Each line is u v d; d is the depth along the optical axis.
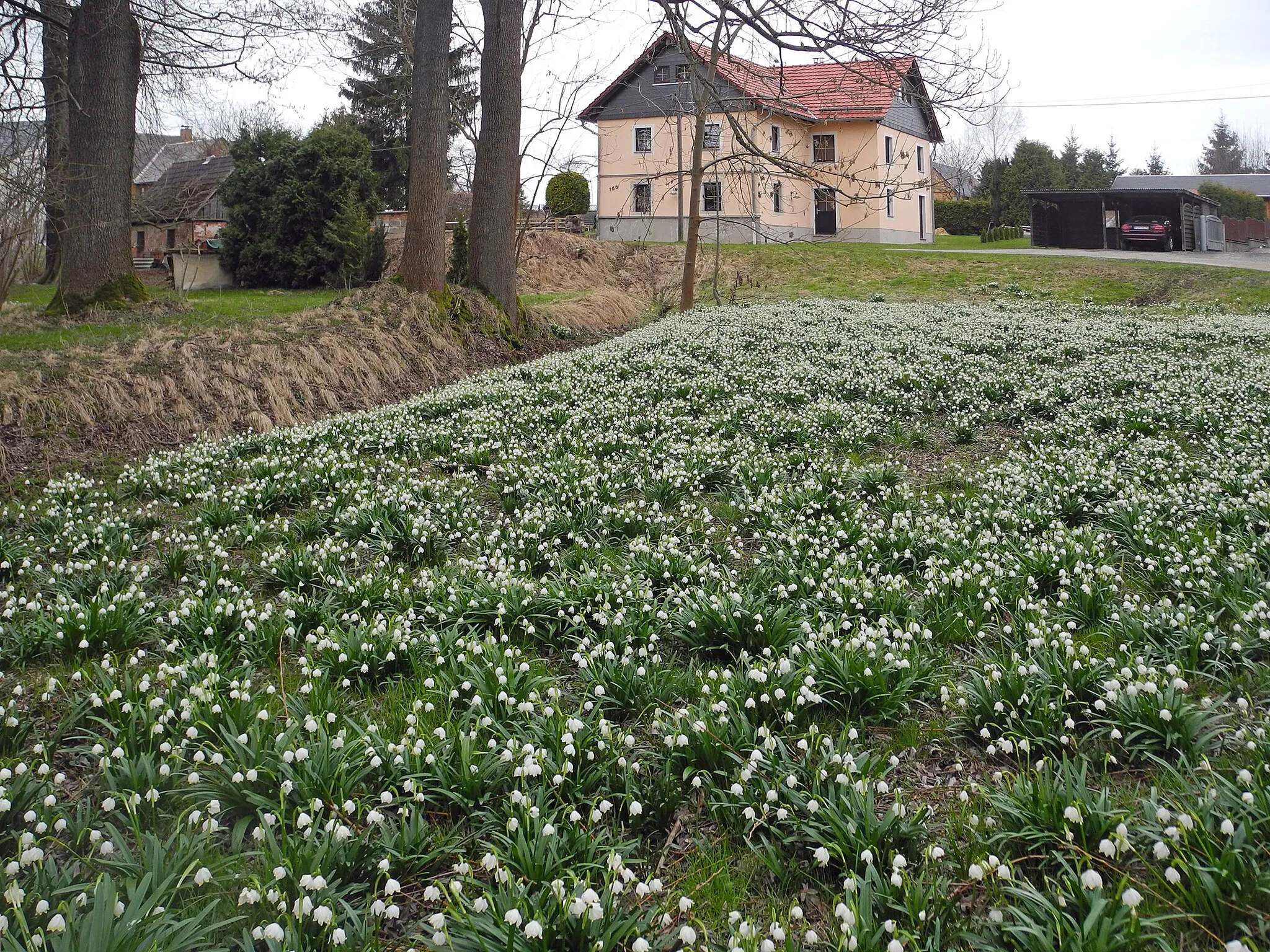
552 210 40.66
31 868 3.62
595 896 3.19
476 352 18.88
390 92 40.12
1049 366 15.76
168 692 4.98
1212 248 47.69
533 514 8.33
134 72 17.94
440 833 3.93
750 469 9.78
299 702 4.98
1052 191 44.03
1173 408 11.82
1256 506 7.54
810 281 32.94
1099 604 5.93
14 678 5.68
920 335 19.59
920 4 13.50
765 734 4.41
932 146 52.91
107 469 11.46
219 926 3.17
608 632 5.79
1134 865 3.62
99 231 17.34
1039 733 4.55
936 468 10.45
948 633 5.88
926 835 3.80
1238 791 3.76
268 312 18.58
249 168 27.39
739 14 13.89
